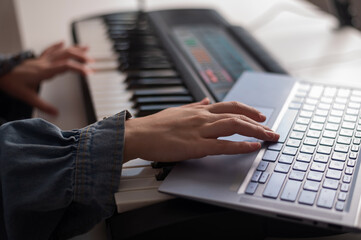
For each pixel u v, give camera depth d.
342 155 0.54
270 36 1.24
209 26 1.08
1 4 1.21
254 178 0.50
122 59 0.95
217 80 0.80
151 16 1.15
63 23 1.38
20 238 0.52
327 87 0.73
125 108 0.76
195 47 0.96
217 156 0.56
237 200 0.47
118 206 0.50
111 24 1.15
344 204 0.46
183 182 0.51
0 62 0.95
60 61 0.96
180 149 0.54
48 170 0.52
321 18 1.37
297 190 0.48
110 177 0.51
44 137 0.56
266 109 0.67
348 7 1.00
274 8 1.48
